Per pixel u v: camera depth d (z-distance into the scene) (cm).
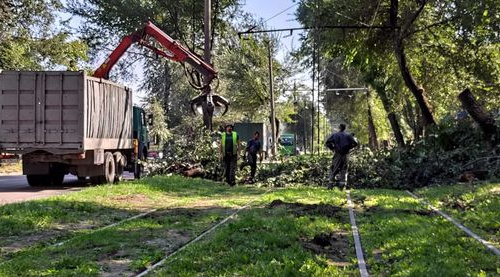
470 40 2533
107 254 734
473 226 930
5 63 3566
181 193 1586
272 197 1455
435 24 2505
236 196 1566
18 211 1052
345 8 2614
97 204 1241
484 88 2838
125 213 1152
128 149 2270
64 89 1744
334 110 5959
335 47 2764
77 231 924
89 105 1792
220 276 602
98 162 1864
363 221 1022
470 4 2241
